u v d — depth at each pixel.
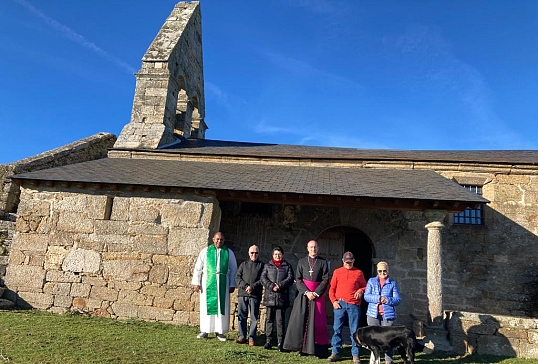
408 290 9.96
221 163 11.55
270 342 6.29
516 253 10.30
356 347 5.74
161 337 6.40
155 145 12.41
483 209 10.75
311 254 6.42
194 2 16.48
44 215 8.69
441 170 11.01
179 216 8.41
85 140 14.53
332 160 11.49
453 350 6.77
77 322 7.00
